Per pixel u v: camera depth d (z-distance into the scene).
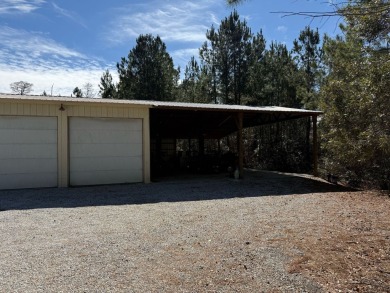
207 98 21.23
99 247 4.23
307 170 16.66
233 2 3.18
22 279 3.22
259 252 3.98
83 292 2.94
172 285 3.09
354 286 3.05
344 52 10.38
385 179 10.59
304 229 5.06
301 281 3.16
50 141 9.96
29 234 4.89
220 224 5.45
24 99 9.38
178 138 18.84
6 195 8.55
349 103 7.93
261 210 6.69
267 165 18.59
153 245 4.30
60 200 7.89
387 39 4.36
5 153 9.52
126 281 3.18
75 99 10.70
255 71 19.20
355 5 2.74
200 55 21.06
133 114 10.94
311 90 16.75
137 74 22.11
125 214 6.33
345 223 5.46
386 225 5.32
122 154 10.85
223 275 3.31
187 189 9.75
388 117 5.15
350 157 8.54
